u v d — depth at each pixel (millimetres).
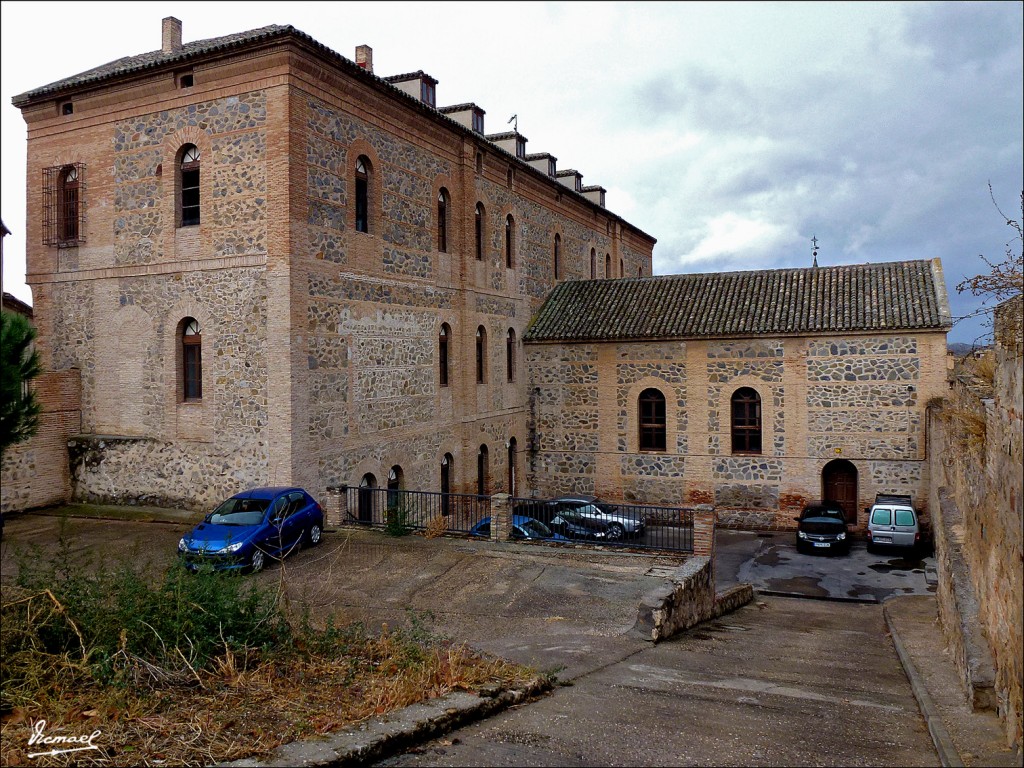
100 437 20703
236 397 18969
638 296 30297
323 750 6223
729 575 21516
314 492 18953
